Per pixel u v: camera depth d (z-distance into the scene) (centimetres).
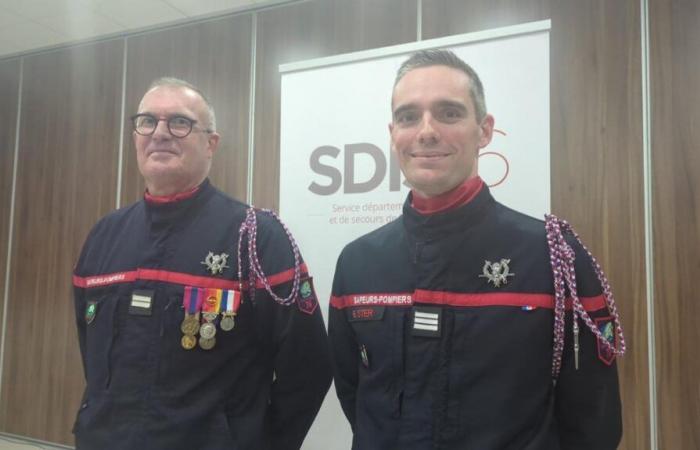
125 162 338
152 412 111
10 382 360
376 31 276
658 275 216
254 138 300
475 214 98
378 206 217
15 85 382
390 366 97
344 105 225
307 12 293
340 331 116
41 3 310
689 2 219
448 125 95
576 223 229
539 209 196
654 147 220
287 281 125
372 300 103
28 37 354
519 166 200
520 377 89
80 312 136
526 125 199
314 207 228
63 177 358
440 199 99
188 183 128
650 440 214
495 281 94
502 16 249
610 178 225
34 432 348
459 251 97
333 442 219
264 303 123
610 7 230
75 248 349
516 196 199
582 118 231
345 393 121
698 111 214
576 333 89
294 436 131
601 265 225
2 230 375
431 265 97
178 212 125
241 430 116
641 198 221
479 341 91
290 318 124
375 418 97
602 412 93
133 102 339
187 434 110
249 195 298
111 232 134
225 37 314
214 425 112
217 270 121
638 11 226
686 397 210
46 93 370
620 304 221
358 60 224
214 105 312
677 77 218
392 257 105
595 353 92
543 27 198
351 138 223
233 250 124
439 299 95
